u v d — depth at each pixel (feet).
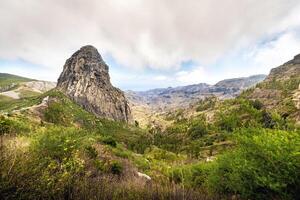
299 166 15.90
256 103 556.10
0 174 10.52
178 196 16.88
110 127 530.27
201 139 388.78
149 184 19.20
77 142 21.84
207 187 22.89
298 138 17.21
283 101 504.02
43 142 19.07
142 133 571.69
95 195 13.84
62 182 12.78
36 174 11.93
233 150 20.97
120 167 33.76
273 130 19.30
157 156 157.48
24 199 10.58
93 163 27.35
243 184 18.34
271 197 16.97
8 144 14.87
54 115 369.30
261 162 17.60
